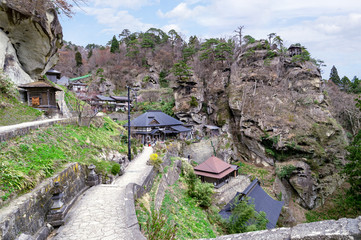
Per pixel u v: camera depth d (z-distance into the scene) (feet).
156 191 49.78
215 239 12.28
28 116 53.83
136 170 55.83
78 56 246.06
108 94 215.51
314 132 129.29
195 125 161.27
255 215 56.65
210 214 61.11
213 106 172.14
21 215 19.83
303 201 114.83
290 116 136.98
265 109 143.74
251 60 172.55
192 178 76.54
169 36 289.94
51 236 23.36
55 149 37.19
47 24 68.64
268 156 134.31
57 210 25.40
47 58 76.48
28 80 71.67
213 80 179.83
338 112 164.04
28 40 69.10
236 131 157.07
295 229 10.14
